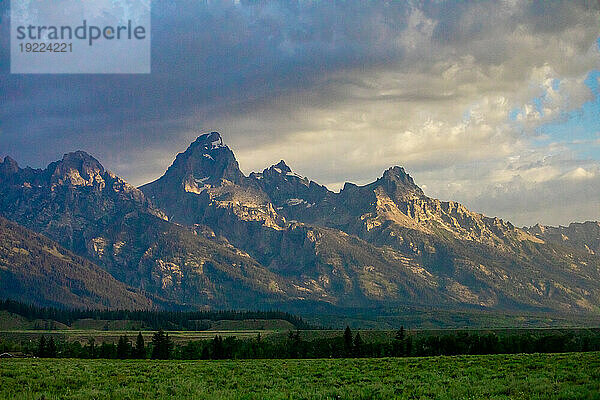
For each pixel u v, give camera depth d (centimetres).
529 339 14738
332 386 5334
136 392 4844
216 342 15138
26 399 4391
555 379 5012
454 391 4559
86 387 5241
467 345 14238
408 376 5966
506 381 5059
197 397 4525
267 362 9144
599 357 6862
